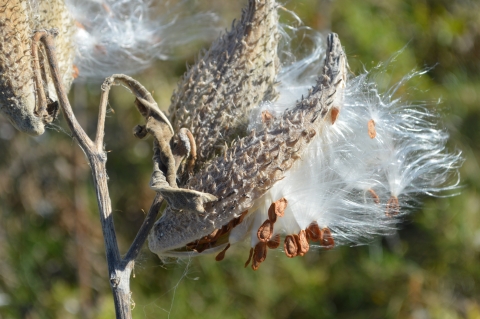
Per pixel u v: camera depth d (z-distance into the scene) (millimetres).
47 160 1315
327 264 1314
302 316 1286
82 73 885
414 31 1384
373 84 779
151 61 1034
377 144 760
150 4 1108
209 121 742
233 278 1268
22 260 1265
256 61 748
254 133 725
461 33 1401
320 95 729
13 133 1320
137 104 743
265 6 748
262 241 728
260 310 1265
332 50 737
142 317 1195
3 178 1310
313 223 741
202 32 1235
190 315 1223
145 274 1240
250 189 720
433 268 1307
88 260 1269
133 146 1339
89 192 1315
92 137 1304
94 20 866
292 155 723
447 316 1268
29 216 1302
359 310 1284
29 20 745
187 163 738
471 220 1301
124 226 1316
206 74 748
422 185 834
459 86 1356
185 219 724
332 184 745
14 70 729
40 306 1233
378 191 772
